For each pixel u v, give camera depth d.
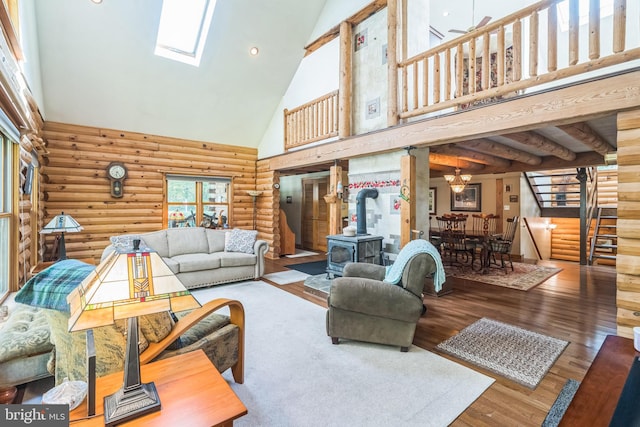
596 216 6.79
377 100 4.86
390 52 4.44
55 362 1.73
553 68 2.86
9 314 2.51
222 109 6.62
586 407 1.15
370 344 2.83
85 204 5.67
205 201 7.13
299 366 2.45
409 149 4.21
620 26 2.50
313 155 5.83
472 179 8.34
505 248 5.78
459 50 3.60
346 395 2.08
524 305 3.90
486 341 2.88
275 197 7.30
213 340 1.92
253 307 3.83
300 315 3.57
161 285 1.16
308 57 6.33
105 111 5.62
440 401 2.02
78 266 1.72
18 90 2.57
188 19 5.38
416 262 2.70
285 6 5.55
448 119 3.69
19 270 3.24
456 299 4.14
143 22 4.78
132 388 1.21
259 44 5.87
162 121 6.25
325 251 8.23
